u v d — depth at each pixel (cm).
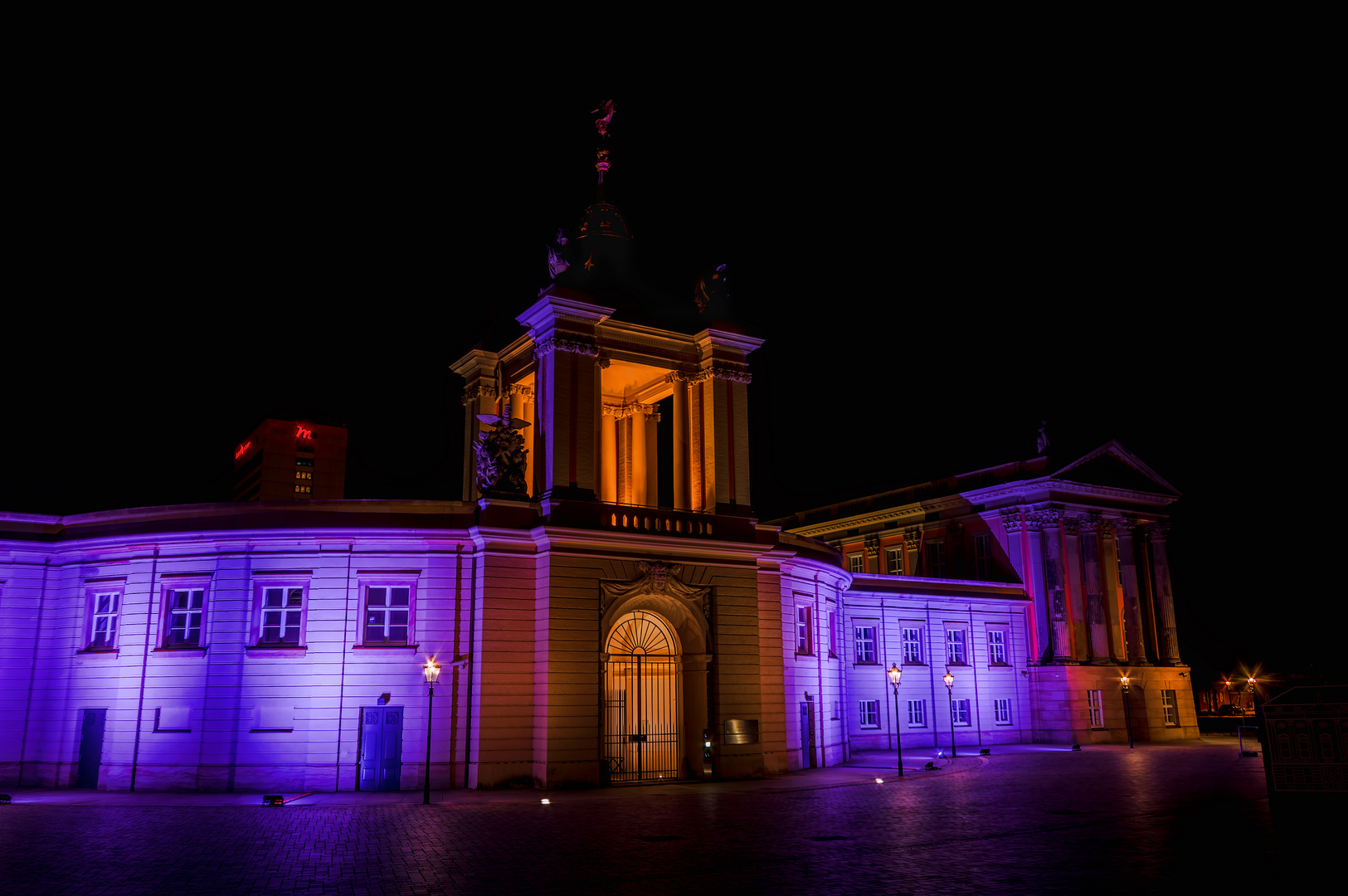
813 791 2902
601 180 3962
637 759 3375
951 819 2231
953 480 6481
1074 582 5841
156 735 3055
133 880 1520
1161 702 5981
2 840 1958
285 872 1585
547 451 3328
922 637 5403
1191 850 1720
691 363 3741
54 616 3306
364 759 2980
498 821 2214
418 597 3103
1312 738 1321
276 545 3134
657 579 3328
